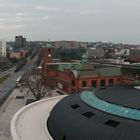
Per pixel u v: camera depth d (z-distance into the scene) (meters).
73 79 119.88
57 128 37.31
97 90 45.22
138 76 116.25
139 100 36.31
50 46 181.25
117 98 38.16
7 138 71.75
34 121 42.38
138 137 29.06
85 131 32.88
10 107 108.75
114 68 124.88
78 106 39.78
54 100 55.44
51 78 149.62
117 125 31.84
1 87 169.25
